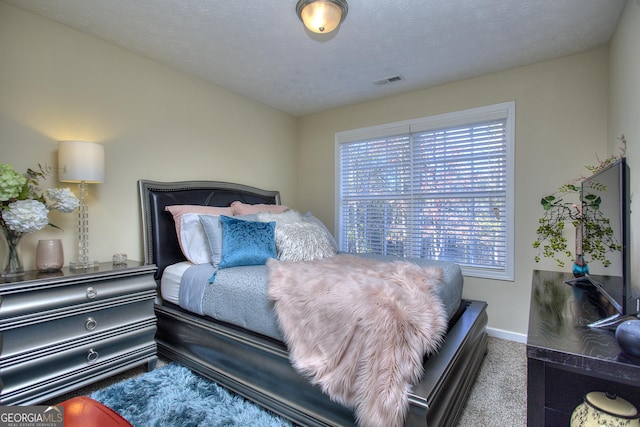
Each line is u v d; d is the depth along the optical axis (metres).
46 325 1.67
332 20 1.87
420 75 2.93
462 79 3.02
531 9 1.96
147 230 2.53
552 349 1.04
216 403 1.75
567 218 2.55
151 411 1.67
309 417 1.51
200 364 2.02
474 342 1.98
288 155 4.11
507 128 2.82
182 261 2.64
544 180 2.66
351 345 1.39
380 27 2.16
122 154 2.46
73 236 2.20
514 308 2.80
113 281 1.96
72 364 1.76
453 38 2.30
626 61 1.85
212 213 2.72
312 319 1.53
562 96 2.59
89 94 2.27
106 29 2.20
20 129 1.97
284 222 2.69
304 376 1.51
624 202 1.23
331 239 2.90
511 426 1.62
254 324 1.81
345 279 1.67
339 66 2.76
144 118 2.60
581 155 2.51
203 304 2.07
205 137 3.09
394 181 3.49
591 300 1.61
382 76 2.96
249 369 1.78
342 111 3.86
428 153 3.27
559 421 1.46
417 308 1.44
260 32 2.23
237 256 2.23
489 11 1.98
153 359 2.15
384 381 1.25
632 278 1.59
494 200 2.91
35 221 1.75
